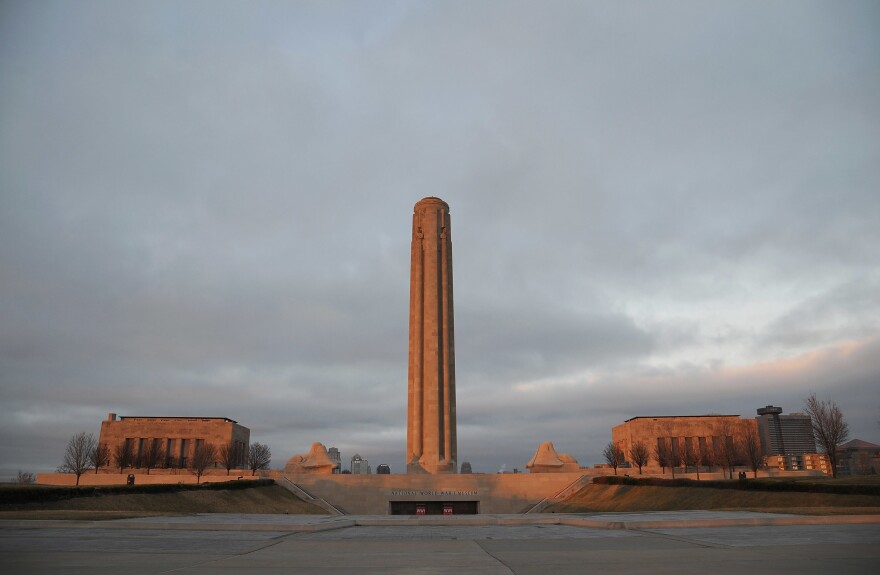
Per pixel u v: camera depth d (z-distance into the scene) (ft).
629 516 93.50
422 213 327.26
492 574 40.09
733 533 67.77
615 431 411.13
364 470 421.59
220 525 79.20
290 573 40.78
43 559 47.80
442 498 263.08
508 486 266.57
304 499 256.73
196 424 375.45
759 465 320.70
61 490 158.51
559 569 42.24
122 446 356.18
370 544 60.34
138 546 57.41
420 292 316.81
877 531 69.15
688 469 321.52
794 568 41.68
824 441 230.27
